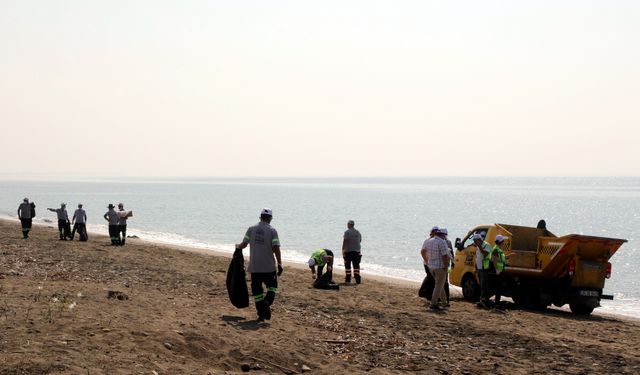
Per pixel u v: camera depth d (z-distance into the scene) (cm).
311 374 948
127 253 2817
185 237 5141
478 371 1034
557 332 1421
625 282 3241
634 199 19850
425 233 6206
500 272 1770
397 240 5400
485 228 2005
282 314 1417
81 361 828
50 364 798
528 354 1167
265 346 1026
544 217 10706
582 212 12438
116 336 960
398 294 1984
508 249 1917
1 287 1349
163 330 1020
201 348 977
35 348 859
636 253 4881
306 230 6338
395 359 1084
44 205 11012
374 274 2956
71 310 1114
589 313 1884
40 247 2883
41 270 1942
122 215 3262
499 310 1714
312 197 18250
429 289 1873
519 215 11100
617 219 10312
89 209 9881
